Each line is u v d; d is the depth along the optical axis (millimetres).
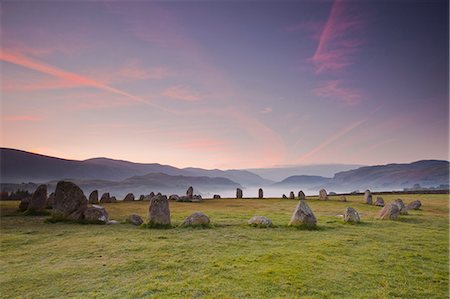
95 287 11172
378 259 14852
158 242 17953
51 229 22375
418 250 16734
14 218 27984
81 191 26672
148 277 12070
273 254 15227
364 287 11438
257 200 54000
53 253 15633
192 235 20125
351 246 17391
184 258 14562
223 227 23406
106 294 10562
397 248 17094
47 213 30422
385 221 27625
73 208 26000
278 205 43594
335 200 51875
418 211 37062
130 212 33781
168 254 15250
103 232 21188
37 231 21500
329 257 15016
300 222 23234
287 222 26219
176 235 20141
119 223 25328
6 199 54531
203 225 23344
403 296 10820
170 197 52438
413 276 12680
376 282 11945
